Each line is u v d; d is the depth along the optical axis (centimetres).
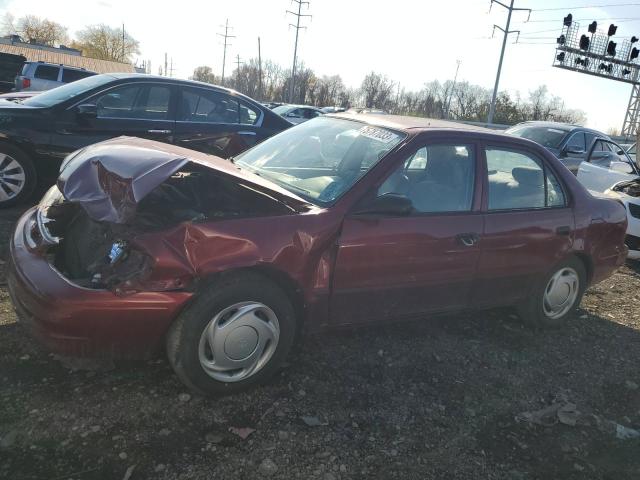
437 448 282
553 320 445
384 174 338
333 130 407
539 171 420
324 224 310
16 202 581
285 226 298
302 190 344
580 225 432
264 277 297
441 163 368
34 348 320
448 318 447
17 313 277
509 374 369
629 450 302
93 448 248
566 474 275
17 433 251
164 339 285
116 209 272
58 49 5453
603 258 459
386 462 266
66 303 256
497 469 272
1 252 459
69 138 589
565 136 1079
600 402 349
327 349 366
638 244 687
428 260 351
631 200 696
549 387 359
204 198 351
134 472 237
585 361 403
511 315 472
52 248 320
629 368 400
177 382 306
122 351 272
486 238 375
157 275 266
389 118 409
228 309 287
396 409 310
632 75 3769
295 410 296
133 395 290
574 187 439
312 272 310
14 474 227
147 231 284
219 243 279
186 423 274
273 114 740
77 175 306
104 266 280
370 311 344
